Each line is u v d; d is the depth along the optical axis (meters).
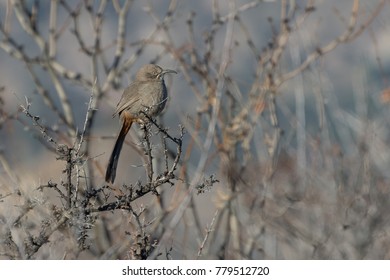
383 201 13.48
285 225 13.23
